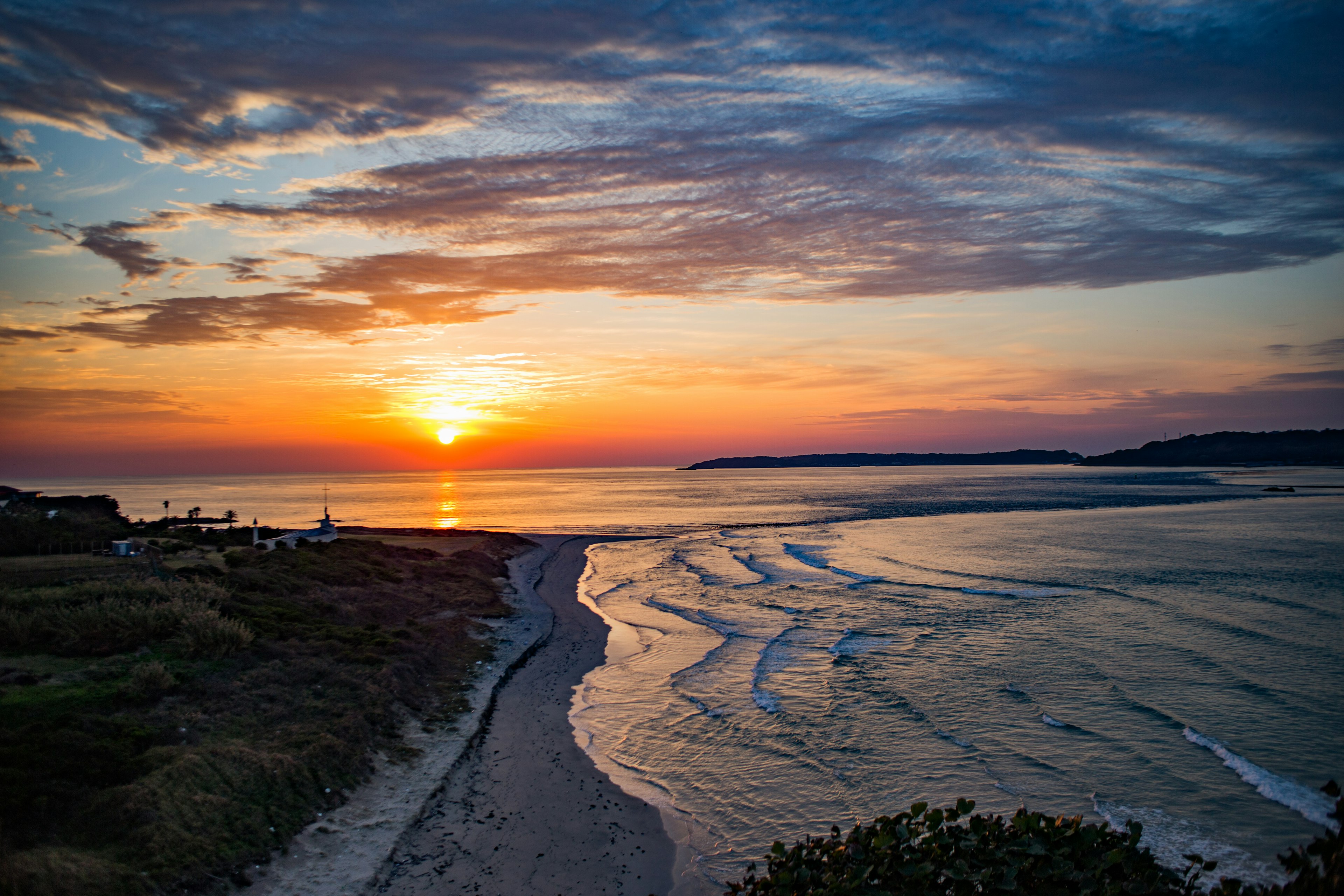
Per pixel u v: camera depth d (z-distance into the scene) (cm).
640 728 2011
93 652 1816
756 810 1541
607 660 2725
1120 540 6675
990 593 4138
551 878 1277
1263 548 5869
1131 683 2372
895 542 6975
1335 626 3152
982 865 688
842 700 2241
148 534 4109
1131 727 1988
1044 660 2659
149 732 1473
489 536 6931
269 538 4406
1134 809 1528
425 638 2659
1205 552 5719
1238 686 2322
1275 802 1557
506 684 2397
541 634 3141
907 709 2152
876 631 3183
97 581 2377
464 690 2267
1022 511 10719
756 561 5791
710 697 2280
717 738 1939
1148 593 3997
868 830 774
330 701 1845
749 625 3331
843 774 1714
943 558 5753
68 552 3102
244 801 1348
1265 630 3084
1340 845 469
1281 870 1297
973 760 1784
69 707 1510
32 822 1122
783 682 2431
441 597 3544
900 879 682
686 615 3588
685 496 17362
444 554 5162
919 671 2552
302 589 2917
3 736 1316
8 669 1650
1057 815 1504
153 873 1102
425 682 2238
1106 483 19950
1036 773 1708
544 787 1638
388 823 1433
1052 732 1959
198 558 3275
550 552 6500
